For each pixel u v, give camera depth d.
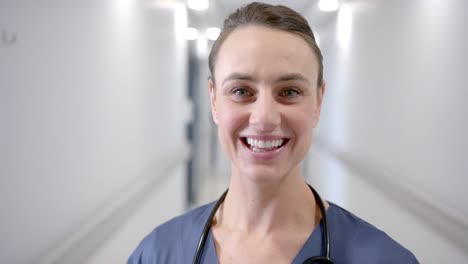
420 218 1.33
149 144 1.88
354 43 2.38
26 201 0.82
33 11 0.83
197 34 3.41
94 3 1.16
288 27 0.46
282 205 0.52
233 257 0.53
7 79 0.75
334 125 3.02
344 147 2.65
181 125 2.85
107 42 1.27
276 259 0.51
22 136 0.80
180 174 2.83
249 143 0.48
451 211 1.09
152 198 1.90
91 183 1.16
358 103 2.27
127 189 1.51
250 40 0.46
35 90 0.84
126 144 1.51
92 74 1.15
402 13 1.55
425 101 1.32
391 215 1.65
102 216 1.18
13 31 0.76
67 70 0.99
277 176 0.47
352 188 2.40
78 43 1.05
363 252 0.51
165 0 2.16
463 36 1.06
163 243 0.61
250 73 0.45
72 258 0.97
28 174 0.82
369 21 2.04
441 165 1.20
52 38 0.91
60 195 0.96
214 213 0.60
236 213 0.56
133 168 1.61
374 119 1.93
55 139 0.93
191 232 0.61
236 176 0.54
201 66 4.02
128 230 1.51
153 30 1.89
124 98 1.47
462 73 1.07
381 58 1.83
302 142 0.48
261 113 0.45
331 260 0.50
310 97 0.48
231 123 0.48
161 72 2.10
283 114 0.46
